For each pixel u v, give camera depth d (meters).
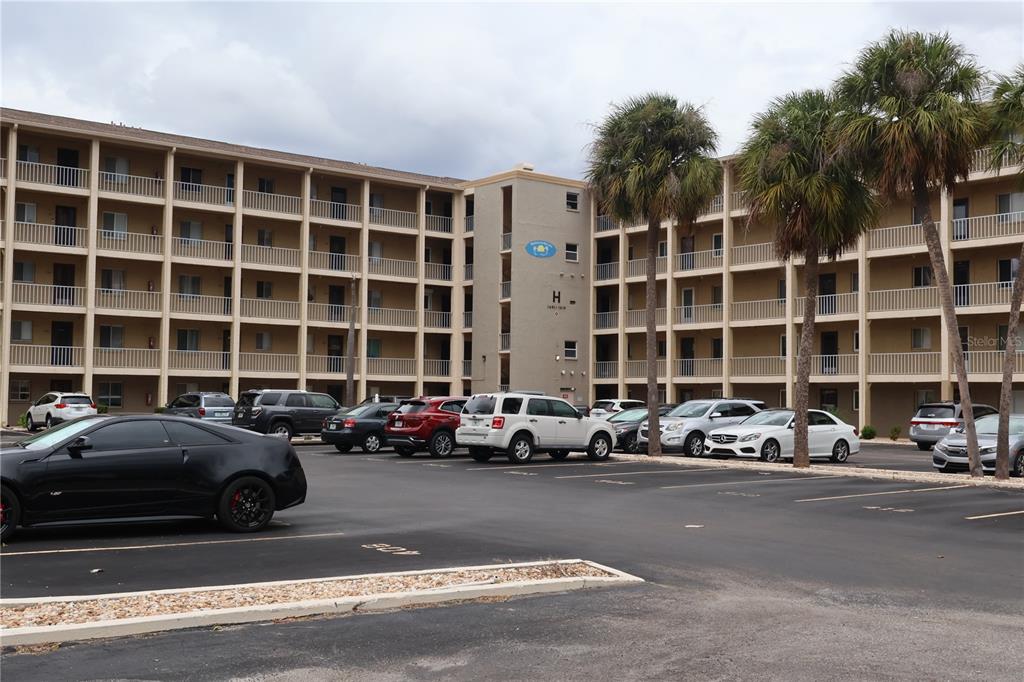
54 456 11.74
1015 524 14.80
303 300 52.19
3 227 44.56
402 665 6.73
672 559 11.31
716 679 6.45
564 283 56.25
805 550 12.14
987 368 41.94
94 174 46.22
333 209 54.19
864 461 30.20
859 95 22.94
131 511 12.06
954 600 9.17
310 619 8.04
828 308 47.22
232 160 50.94
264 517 12.91
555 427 26.88
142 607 7.98
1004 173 41.69
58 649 7.00
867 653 7.15
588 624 8.02
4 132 45.19
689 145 28.66
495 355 55.41
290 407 34.53
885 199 23.83
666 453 32.16
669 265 52.88
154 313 48.16
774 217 24.62
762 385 51.47
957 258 43.72
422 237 56.78
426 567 10.41
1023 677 6.52
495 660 6.89
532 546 12.05
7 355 44.06
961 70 22.23
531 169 55.84
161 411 42.09
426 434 28.23
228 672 6.50
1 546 11.43
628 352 56.56
